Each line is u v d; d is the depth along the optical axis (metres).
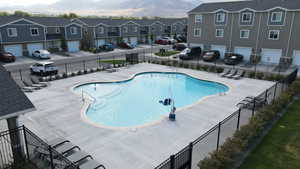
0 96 8.44
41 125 12.96
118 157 9.99
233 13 34.69
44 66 24.69
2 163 8.94
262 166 9.27
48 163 8.91
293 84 18.52
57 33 43.72
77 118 13.97
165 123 13.38
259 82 22.48
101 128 12.70
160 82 24.45
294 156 9.95
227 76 24.28
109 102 18.66
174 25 70.75
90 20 53.06
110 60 35.16
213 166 8.33
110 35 53.59
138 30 59.88
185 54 35.09
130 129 12.60
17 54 38.19
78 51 45.69
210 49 39.25
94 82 22.38
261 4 33.47
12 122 8.95
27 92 18.89
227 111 15.20
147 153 10.31
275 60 32.38
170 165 7.92
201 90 22.22
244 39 34.62
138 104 18.44
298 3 29.83
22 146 9.52
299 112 14.70
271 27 31.55
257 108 15.48
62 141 9.85
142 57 37.88
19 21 37.09
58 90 19.59
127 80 23.58
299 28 29.22
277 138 11.48
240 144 9.84
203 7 39.97
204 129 12.64
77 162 8.53
